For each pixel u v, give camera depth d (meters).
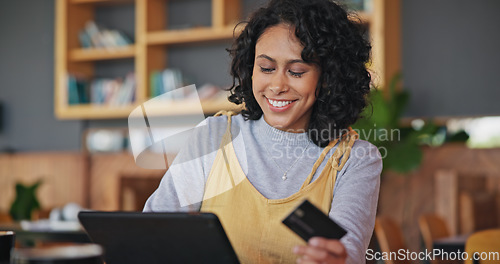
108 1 5.58
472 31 4.88
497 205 4.45
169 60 5.50
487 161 4.52
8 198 5.75
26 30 6.02
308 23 1.36
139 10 5.36
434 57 4.95
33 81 5.98
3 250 1.14
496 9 4.82
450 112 4.91
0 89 6.09
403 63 5.00
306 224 1.04
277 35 1.37
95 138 5.77
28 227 3.13
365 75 1.49
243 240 1.39
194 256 1.06
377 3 4.58
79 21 5.70
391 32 4.82
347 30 1.41
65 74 5.58
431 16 4.96
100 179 5.41
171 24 5.52
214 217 1.01
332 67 1.39
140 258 1.10
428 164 4.69
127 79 5.41
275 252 1.37
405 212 4.73
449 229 4.25
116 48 5.45
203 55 5.40
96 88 5.55
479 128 5.08
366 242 1.30
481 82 4.85
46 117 5.93
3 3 6.10
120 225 1.07
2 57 6.09
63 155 5.54
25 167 5.69
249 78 1.49
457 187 4.35
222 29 5.04
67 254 0.98
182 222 1.03
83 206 5.43
